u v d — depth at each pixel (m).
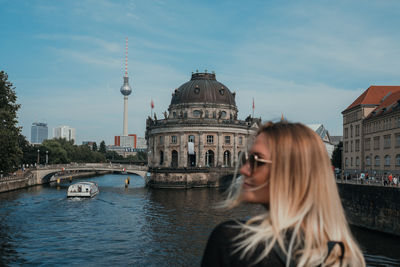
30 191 80.44
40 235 36.31
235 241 2.11
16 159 60.75
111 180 130.88
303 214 2.15
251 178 2.36
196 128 102.31
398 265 26.95
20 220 43.91
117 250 31.19
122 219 45.50
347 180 53.44
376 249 30.94
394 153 64.88
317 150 2.30
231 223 2.26
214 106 111.88
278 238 2.08
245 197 2.38
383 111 71.44
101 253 30.27
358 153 80.56
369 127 75.56
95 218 45.97
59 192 78.44
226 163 105.94
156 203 61.16
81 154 179.75
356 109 81.56
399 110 62.66
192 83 116.25
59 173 132.75
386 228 36.31
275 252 2.07
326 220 2.21
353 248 2.23
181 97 114.94
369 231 38.31
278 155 2.27
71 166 104.62
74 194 68.12
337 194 2.33
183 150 102.88
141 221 44.25
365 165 77.38
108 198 67.94
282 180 2.23
